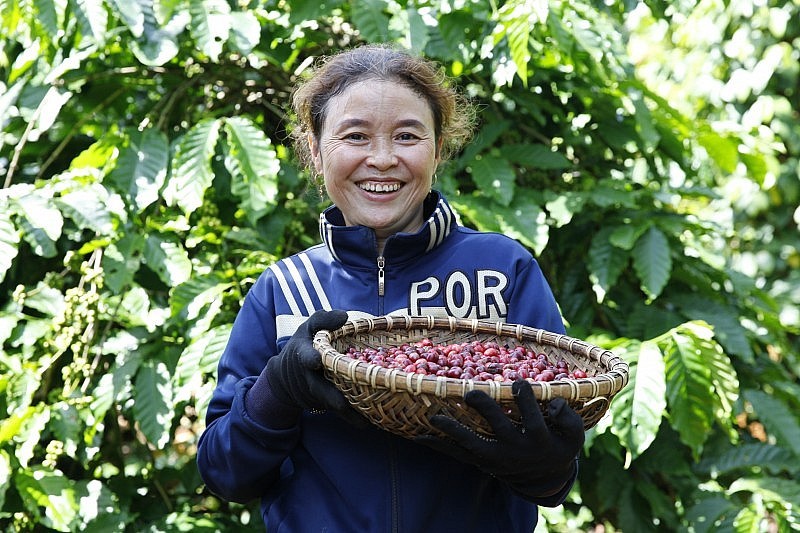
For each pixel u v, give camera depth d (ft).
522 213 7.91
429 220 4.98
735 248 15.48
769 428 8.29
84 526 7.23
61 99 8.05
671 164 9.92
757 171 9.21
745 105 14.78
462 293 5.04
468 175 8.77
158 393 7.40
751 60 14.69
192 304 7.20
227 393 4.97
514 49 7.41
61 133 8.82
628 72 8.30
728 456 8.39
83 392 7.57
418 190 4.97
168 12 7.61
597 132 9.01
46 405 7.46
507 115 8.99
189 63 8.73
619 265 8.03
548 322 5.06
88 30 7.47
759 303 9.46
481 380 4.12
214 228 7.91
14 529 7.45
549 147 8.79
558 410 3.88
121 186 7.70
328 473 4.66
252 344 5.05
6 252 7.01
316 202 8.27
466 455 4.11
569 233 8.57
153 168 7.78
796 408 8.97
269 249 7.80
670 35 15.64
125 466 8.63
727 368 7.33
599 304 8.49
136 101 9.07
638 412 7.01
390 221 4.97
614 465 8.25
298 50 8.52
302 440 4.79
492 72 8.27
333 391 4.15
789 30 14.66
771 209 15.53
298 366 4.28
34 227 7.41
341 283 5.10
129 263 7.50
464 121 5.99
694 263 8.68
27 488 7.13
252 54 8.11
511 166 8.64
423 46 7.61
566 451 4.02
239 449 4.65
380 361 4.36
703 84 14.70
